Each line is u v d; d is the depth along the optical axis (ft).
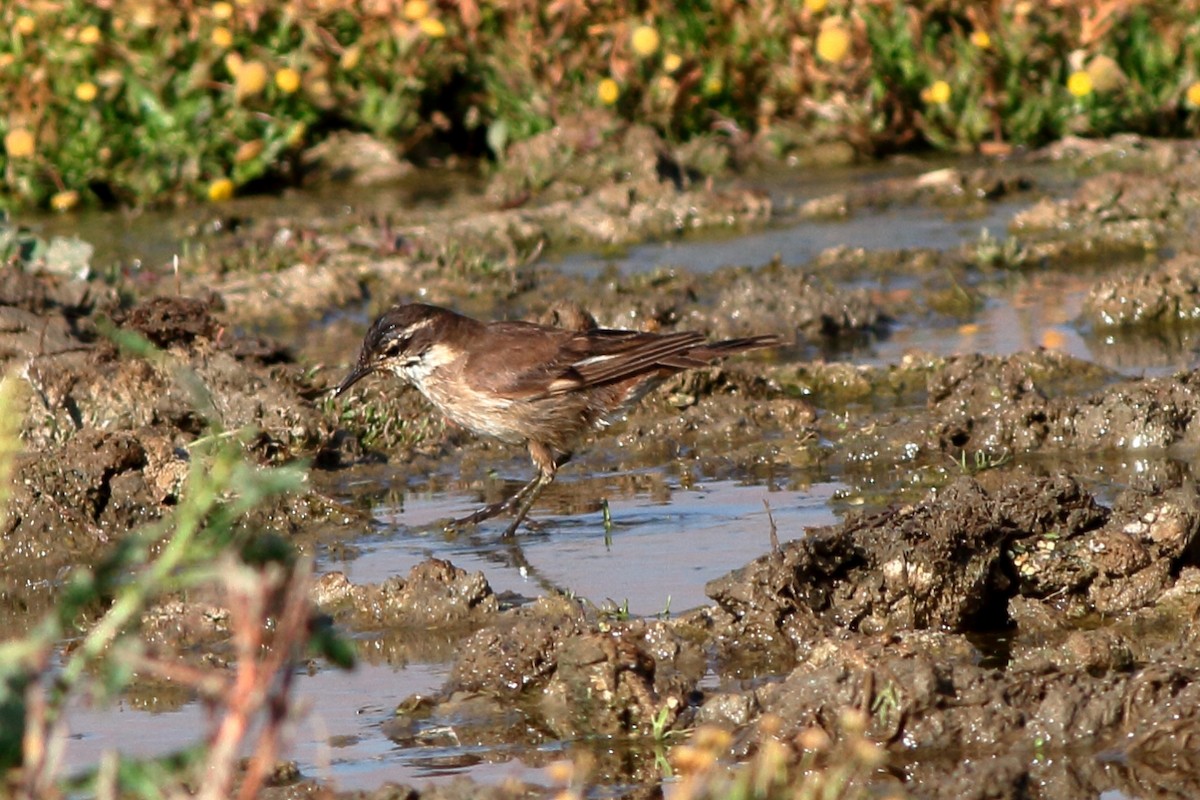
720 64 75.82
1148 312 55.36
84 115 70.64
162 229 67.97
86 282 54.03
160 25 71.20
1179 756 26.73
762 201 69.51
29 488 40.60
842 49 72.95
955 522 33.58
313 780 26.66
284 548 19.02
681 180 73.05
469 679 30.81
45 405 44.86
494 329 44.01
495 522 41.60
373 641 33.76
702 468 44.93
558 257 65.82
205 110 71.67
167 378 45.88
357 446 46.93
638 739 28.32
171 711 30.04
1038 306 58.29
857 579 33.32
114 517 40.91
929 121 76.74
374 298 60.29
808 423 47.57
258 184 73.56
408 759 27.73
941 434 44.62
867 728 27.48
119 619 18.34
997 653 31.91
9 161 70.44
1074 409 44.78
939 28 77.00
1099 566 34.12
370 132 75.61
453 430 48.73
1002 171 73.20
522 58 75.15
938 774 26.45
